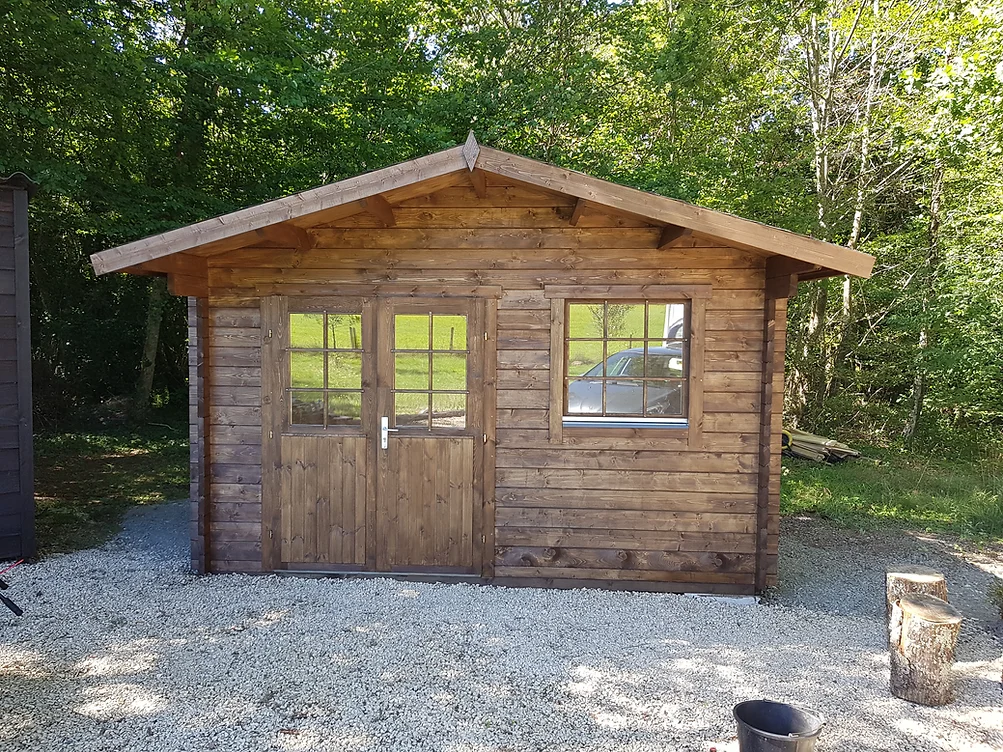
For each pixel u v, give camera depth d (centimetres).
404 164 440
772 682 376
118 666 381
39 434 1153
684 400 514
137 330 1333
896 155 1127
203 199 983
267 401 531
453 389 523
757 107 1219
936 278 1130
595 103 1152
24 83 855
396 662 390
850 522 764
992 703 360
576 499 520
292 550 536
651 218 447
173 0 983
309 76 940
